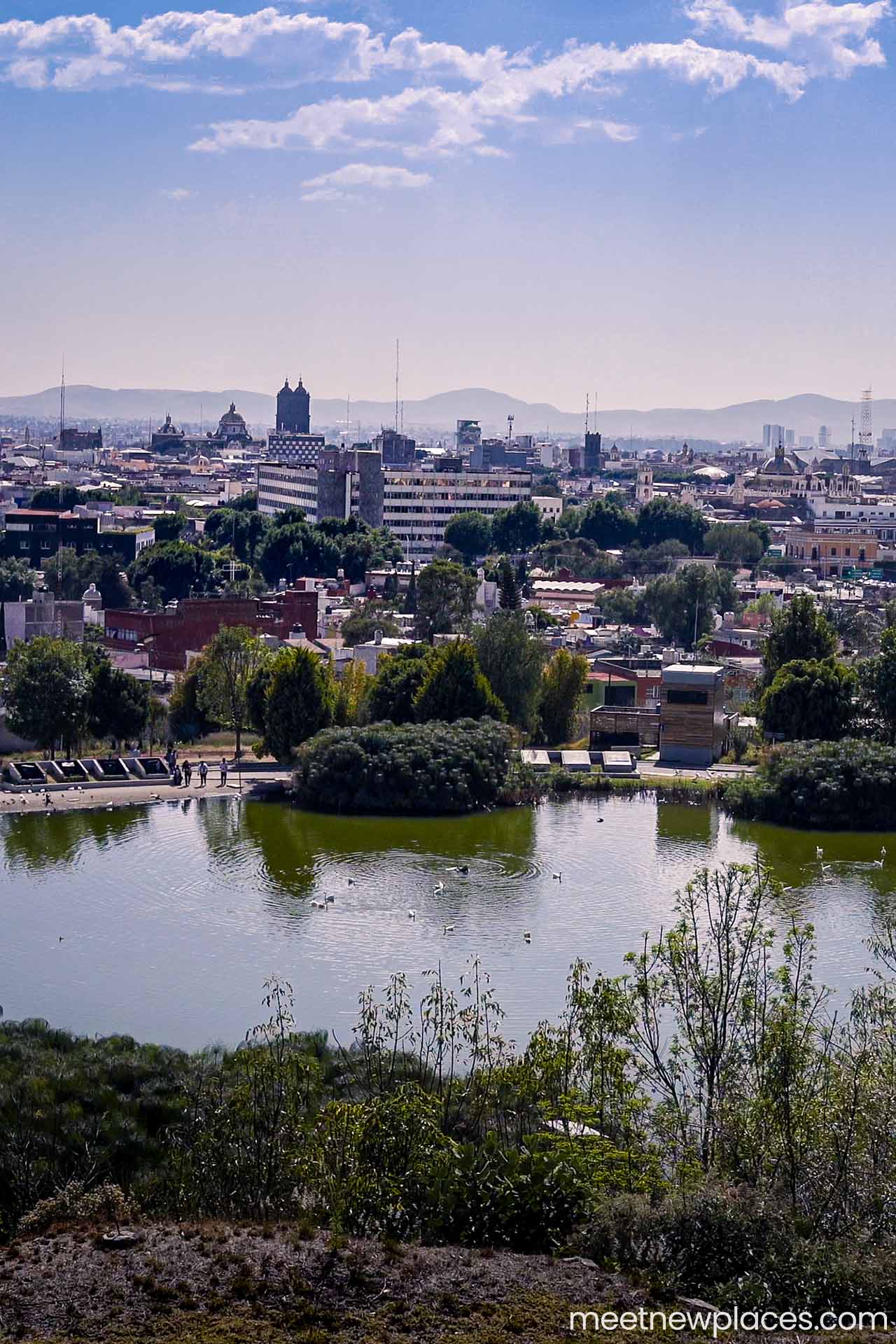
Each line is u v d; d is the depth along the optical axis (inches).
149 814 5748.0
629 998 2645.2
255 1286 2146.9
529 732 7066.9
